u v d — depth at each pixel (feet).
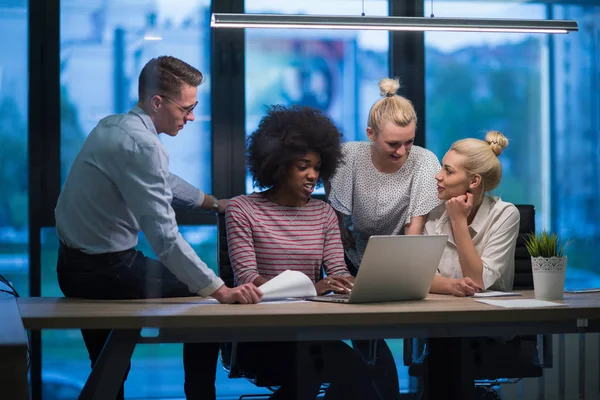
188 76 6.49
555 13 13.34
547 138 13.37
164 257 5.69
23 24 12.09
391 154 8.29
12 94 12.08
